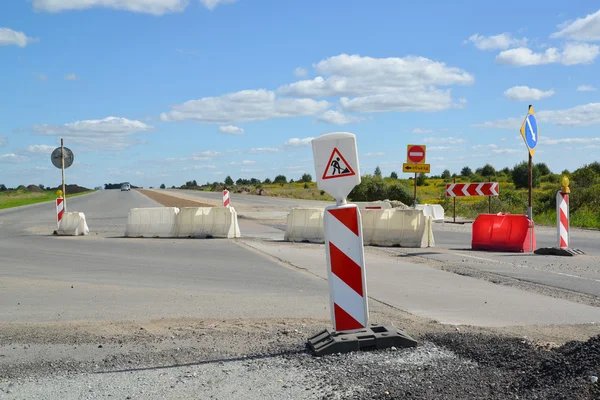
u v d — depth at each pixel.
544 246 17.39
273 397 4.89
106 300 9.40
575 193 29.73
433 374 5.24
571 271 12.10
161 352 6.32
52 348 6.57
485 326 7.25
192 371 5.65
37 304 9.11
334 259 6.23
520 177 59.88
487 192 27.73
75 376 5.61
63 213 22.56
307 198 69.00
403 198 44.88
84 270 12.80
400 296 9.51
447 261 13.78
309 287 10.55
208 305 8.94
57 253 16.06
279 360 5.86
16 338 6.99
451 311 8.30
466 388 4.87
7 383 5.45
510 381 4.97
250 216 32.69
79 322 7.82
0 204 61.28
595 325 7.31
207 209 20.56
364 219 17.92
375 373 5.32
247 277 11.70
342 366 5.55
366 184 46.16
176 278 11.63
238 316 8.12
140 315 8.25
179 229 20.61
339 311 6.24
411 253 15.45
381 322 7.50
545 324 7.38
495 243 16.12
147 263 13.86
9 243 19.09
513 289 10.12
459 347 6.04
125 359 6.10
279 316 8.10
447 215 33.56
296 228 19.00
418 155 25.75
